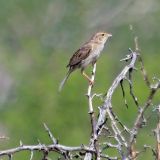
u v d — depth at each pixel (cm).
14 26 4134
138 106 814
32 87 2747
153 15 3853
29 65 3497
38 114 2591
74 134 2434
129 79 876
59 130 2498
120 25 3884
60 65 3209
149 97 800
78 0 4150
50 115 2561
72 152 909
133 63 879
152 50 3581
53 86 2700
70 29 4041
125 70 876
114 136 828
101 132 841
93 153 812
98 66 2830
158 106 823
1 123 2634
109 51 3525
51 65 3294
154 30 3731
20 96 2783
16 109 2750
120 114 2320
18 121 2580
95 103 1764
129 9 3972
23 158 1944
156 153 825
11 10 4153
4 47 3947
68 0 4156
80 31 4038
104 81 2691
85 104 2569
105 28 3997
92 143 827
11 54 3831
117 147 820
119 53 3525
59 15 4175
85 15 4109
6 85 3519
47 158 812
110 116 841
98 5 4100
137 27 3800
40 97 2653
